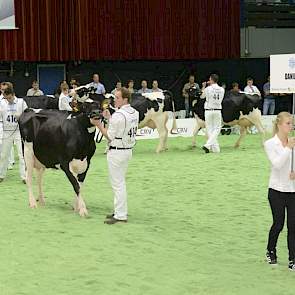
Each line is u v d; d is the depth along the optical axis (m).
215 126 16.78
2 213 9.78
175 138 20.97
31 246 7.87
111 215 9.38
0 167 12.70
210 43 26.19
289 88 9.26
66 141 9.34
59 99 15.56
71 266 7.03
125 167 9.03
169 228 8.80
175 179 12.82
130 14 24.84
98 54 24.53
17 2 23.28
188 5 25.67
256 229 8.76
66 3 23.98
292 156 6.75
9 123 12.28
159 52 25.45
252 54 27.73
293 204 6.87
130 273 6.77
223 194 11.27
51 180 12.80
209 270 6.89
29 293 6.16
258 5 27.88
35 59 23.77
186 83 26.19
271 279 6.59
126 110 8.77
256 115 17.45
